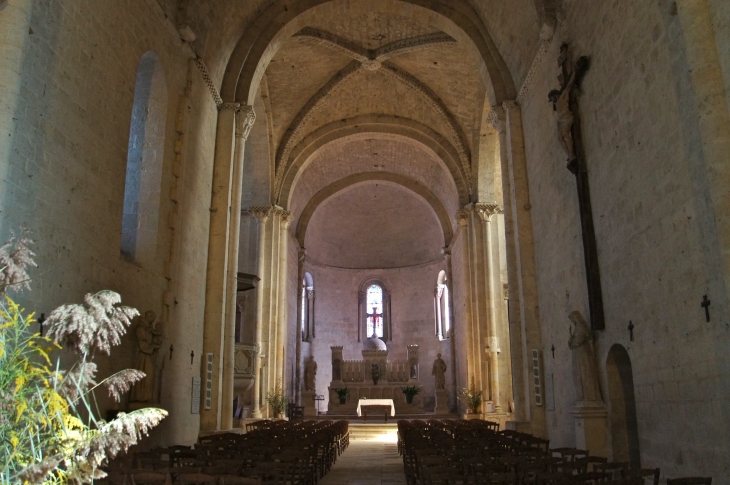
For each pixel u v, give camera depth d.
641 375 10.42
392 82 26.81
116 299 4.87
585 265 12.63
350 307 40.09
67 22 9.49
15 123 8.05
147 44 12.74
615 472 8.52
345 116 29.06
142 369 11.61
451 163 28.94
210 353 16.11
